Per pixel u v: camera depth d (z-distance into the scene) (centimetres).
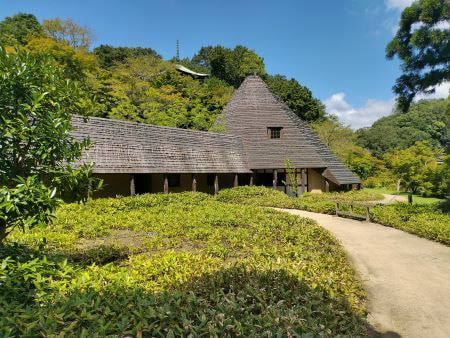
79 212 1268
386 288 692
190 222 1203
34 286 430
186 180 2469
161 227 1124
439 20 1454
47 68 514
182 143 2214
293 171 2739
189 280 558
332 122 4969
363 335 475
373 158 4609
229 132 2827
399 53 1584
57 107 508
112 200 1514
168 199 1745
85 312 318
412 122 7075
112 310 350
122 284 464
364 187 4328
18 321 292
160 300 387
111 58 5797
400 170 3105
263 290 479
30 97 483
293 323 375
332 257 813
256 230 1126
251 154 2673
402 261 874
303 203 1938
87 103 573
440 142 6850
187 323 322
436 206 1584
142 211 1442
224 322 334
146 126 2023
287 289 517
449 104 1711
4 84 466
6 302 343
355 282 678
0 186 480
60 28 3981
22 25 4378
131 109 3584
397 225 1303
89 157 1645
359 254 941
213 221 1240
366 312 550
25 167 500
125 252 816
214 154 2405
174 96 4012
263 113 2881
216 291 477
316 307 465
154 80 4547
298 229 1132
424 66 1577
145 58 4834
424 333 515
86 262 710
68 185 534
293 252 812
